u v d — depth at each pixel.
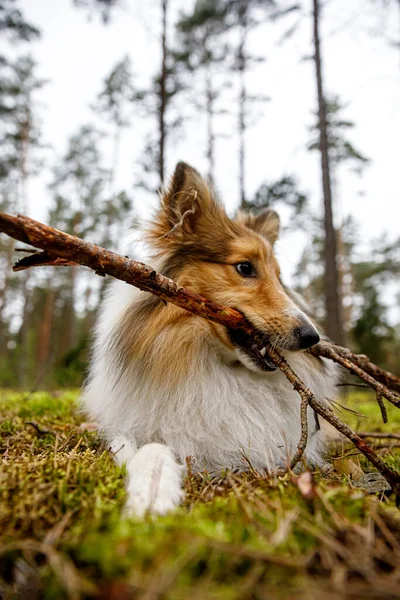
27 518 0.19
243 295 0.41
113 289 0.49
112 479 0.25
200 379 0.38
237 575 0.15
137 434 0.37
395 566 0.16
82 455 0.31
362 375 0.36
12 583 0.17
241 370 0.41
